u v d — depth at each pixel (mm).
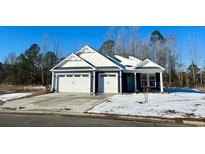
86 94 19016
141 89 21484
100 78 20984
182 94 18703
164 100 14008
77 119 8984
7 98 16469
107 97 16281
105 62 21609
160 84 20828
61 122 8258
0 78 51594
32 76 46094
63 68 21516
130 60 26203
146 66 21266
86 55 22250
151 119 8523
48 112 10547
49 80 45281
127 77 22156
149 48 45625
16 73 45844
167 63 44969
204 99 14500
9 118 9203
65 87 21141
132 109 10656
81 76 20922
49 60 47062
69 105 12523
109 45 43688
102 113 9930
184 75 45094
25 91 24453
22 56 47281
